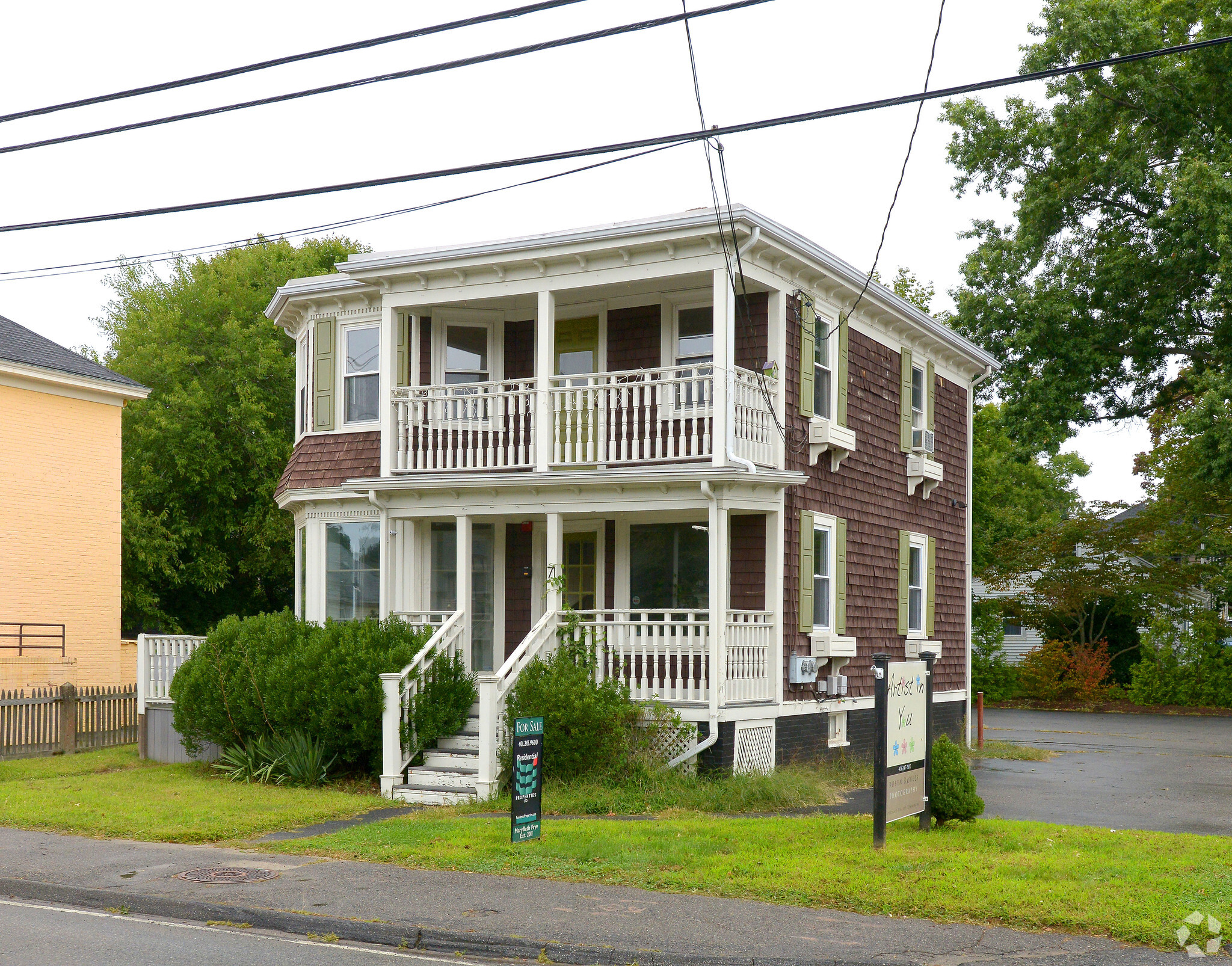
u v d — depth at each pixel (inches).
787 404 680.4
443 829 480.7
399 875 402.9
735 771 613.3
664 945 315.9
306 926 348.5
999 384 1279.5
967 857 398.3
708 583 690.8
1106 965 297.1
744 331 686.5
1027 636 1920.5
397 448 704.4
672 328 708.7
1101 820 542.0
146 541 1253.1
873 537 788.6
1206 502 1493.6
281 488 810.2
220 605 1433.3
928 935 322.3
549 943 320.2
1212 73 1166.3
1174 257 1147.9
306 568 758.5
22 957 318.3
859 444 772.0
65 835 493.4
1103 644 1555.1
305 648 645.3
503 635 738.8
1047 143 1230.9
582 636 633.6
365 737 613.9
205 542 1355.8
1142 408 1321.4
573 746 586.2
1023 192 1275.8
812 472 707.4
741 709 617.9
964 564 958.4
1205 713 1392.7
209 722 660.1
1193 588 1552.7
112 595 1037.2
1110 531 1541.6
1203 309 1154.0
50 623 978.1
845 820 481.1
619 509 638.5
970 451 983.6
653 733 609.9
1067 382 1216.2
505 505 665.0
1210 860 397.4
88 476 1021.2
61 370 987.3
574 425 717.3
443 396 692.1
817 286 721.0
